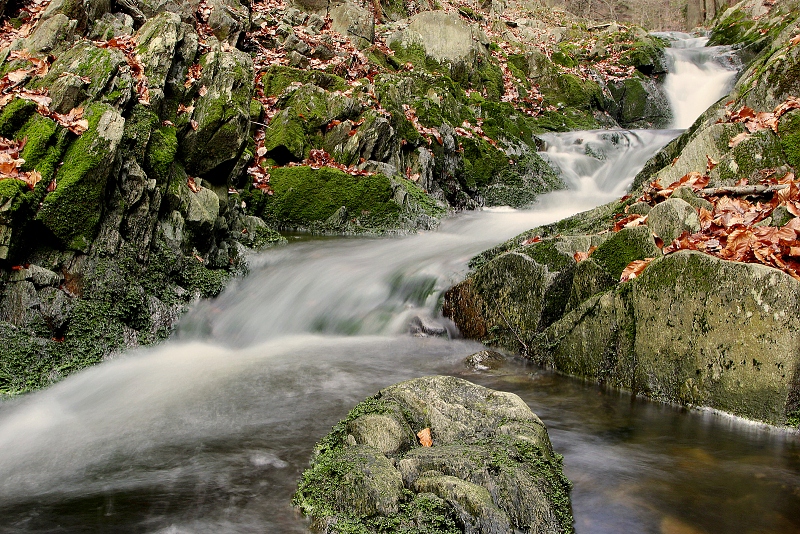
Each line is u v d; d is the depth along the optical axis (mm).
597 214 6836
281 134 9406
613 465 3512
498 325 5797
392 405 3568
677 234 5117
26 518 2945
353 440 3402
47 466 3465
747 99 6965
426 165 10203
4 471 3412
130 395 4484
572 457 3609
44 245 5082
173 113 6730
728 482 3320
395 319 6312
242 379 4836
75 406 4309
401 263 7191
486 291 5910
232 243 7219
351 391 4586
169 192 6160
